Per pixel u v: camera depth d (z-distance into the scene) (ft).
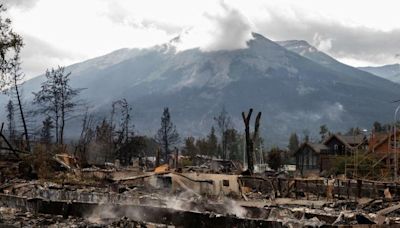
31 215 78.38
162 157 291.79
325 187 130.52
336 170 230.89
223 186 127.65
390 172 199.82
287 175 207.31
